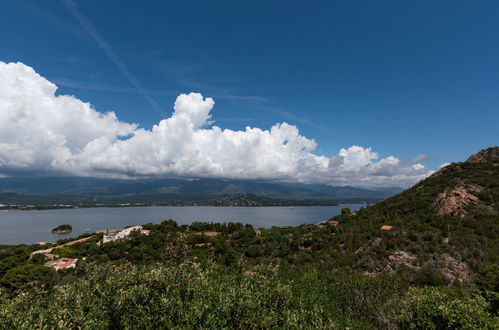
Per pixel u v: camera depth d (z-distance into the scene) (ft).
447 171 325.01
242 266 92.38
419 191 303.07
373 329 81.41
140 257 244.83
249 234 348.59
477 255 141.69
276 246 263.70
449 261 140.56
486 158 326.03
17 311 48.75
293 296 75.87
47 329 41.60
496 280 87.45
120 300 49.14
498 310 70.23
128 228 456.45
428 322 62.03
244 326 48.47
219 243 288.71
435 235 172.96
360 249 184.44
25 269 197.36
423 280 122.83
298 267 171.83
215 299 54.13
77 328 44.19
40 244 403.75
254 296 59.67
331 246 216.95
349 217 331.16
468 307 60.29
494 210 199.21
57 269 222.69
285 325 52.70
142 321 44.16
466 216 201.57
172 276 59.77
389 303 83.15
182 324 45.55
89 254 279.69
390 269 144.25
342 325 69.00
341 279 118.42
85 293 58.95
